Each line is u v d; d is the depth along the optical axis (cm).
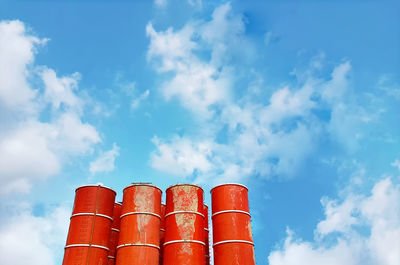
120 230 3662
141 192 3784
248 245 3612
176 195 3862
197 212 3772
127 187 3881
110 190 3978
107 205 3862
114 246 4034
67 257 3475
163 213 4491
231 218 3706
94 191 3834
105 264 3609
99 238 3625
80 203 3766
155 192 3859
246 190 4041
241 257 3494
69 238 3603
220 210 3794
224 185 3941
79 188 3888
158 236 3666
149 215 3656
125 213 3703
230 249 3531
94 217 3681
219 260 3559
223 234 3644
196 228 3666
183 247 3506
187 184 3925
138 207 3678
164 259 3588
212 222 3869
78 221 3650
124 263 3394
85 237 3553
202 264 3544
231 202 3809
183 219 3678
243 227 3697
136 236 3509
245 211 3831
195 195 3878
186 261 3428
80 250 3475
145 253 3431
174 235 3616
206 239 4438
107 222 3788
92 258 3488
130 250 3438
